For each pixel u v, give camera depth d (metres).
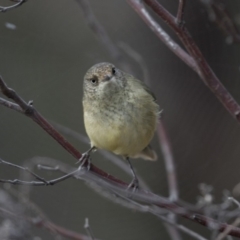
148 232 12.20
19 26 11.88
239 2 10.62
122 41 11.38
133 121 7.55
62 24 11.77
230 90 11.57
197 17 11.13
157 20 11.77
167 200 6.23
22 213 6.61
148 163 12.67
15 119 12.86
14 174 12.28
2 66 12.05
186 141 12.20
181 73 11.94
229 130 12.16
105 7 11.63
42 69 12.08
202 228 11.27
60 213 12.07
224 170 11.98
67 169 7.68
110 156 8.62
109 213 12.34
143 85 7.98
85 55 11.83
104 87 7.50
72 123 12.22
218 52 11.44
